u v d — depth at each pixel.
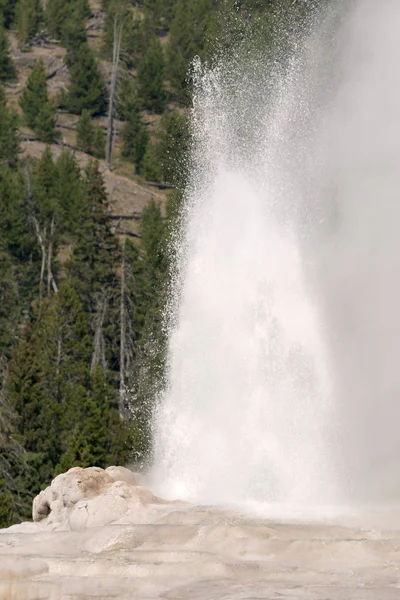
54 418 101.62
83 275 143.88
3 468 95.75
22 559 22.97
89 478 30.70
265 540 23.38
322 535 24.08
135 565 22.03
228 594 19.75
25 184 164.50
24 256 157.25
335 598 19.14
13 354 115.56
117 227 158.75
